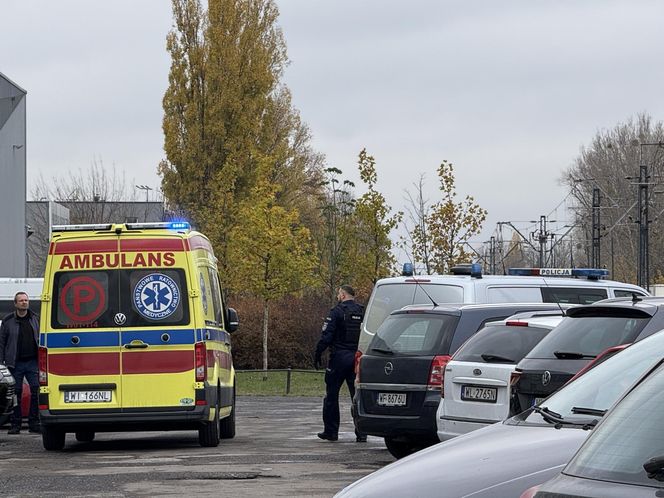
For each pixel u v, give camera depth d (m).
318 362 24.67
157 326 22.59
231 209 77.56
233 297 70.62
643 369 10.20
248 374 59.81
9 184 68.06
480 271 24.58
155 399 22.48
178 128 87.88
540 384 14.66
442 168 68.94
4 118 67.06
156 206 115.25
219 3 87.69
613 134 129.62
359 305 24.64
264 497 15.59
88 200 114.94
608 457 6.03
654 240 117.88
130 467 19.52
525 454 8.98
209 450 22.69
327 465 19.36
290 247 64.31
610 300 15.20
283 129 99.06
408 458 9.45
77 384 22.50
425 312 20.23
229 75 87.75
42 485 17.28
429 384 19.50
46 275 22.80
